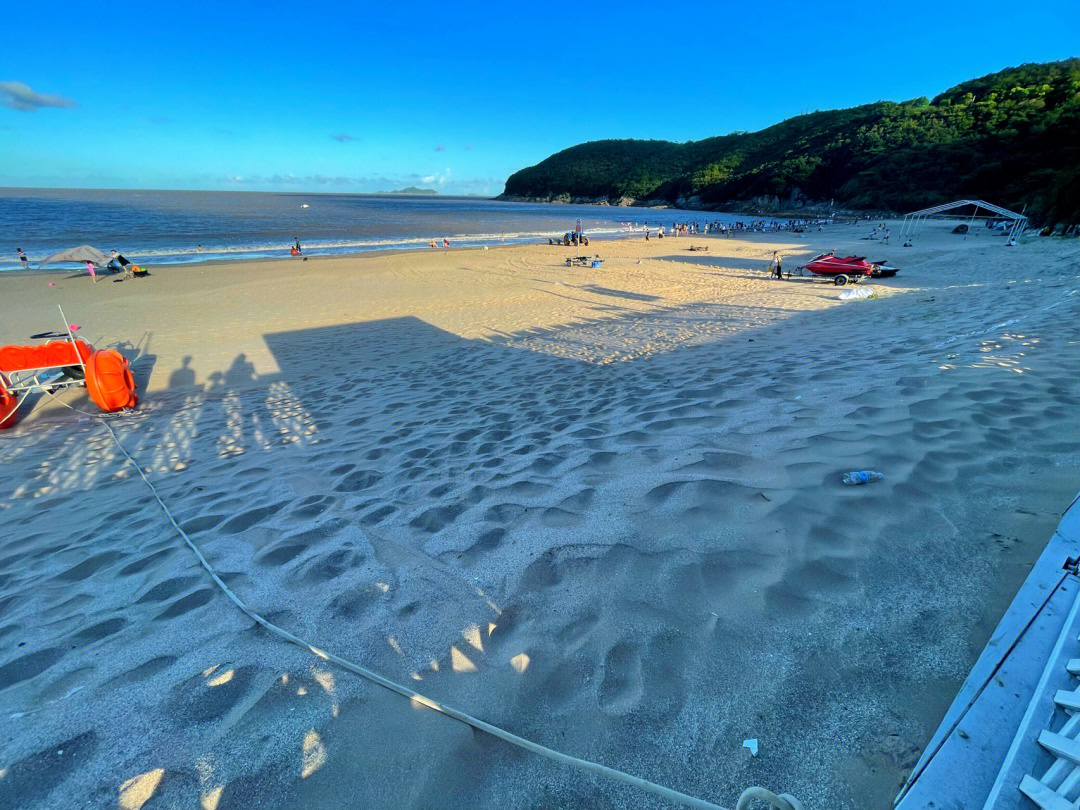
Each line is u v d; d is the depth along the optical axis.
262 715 1.65
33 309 14.58
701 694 1.56
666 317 11.25
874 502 2.40
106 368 6.73
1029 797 1.05
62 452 5.55
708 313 11.42
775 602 1.89
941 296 10.86
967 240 31.62
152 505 3.88
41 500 4.34
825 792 1.26
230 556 2.88
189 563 2.83
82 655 2.08
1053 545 1.81
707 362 6.44
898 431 3.13
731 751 1.39
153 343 10.88
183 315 13.58
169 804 1.39
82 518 3.82
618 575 2.18
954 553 1.98
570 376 6.67
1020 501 2.25
